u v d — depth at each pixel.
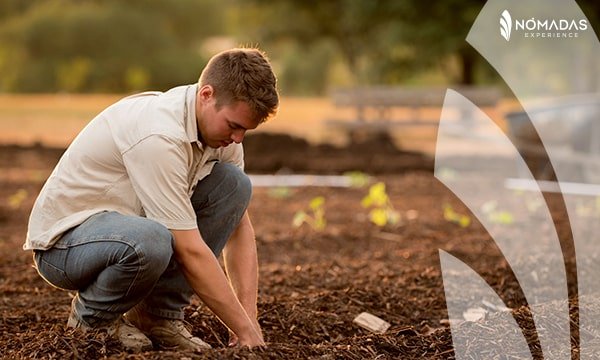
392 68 23.94
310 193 12.09
